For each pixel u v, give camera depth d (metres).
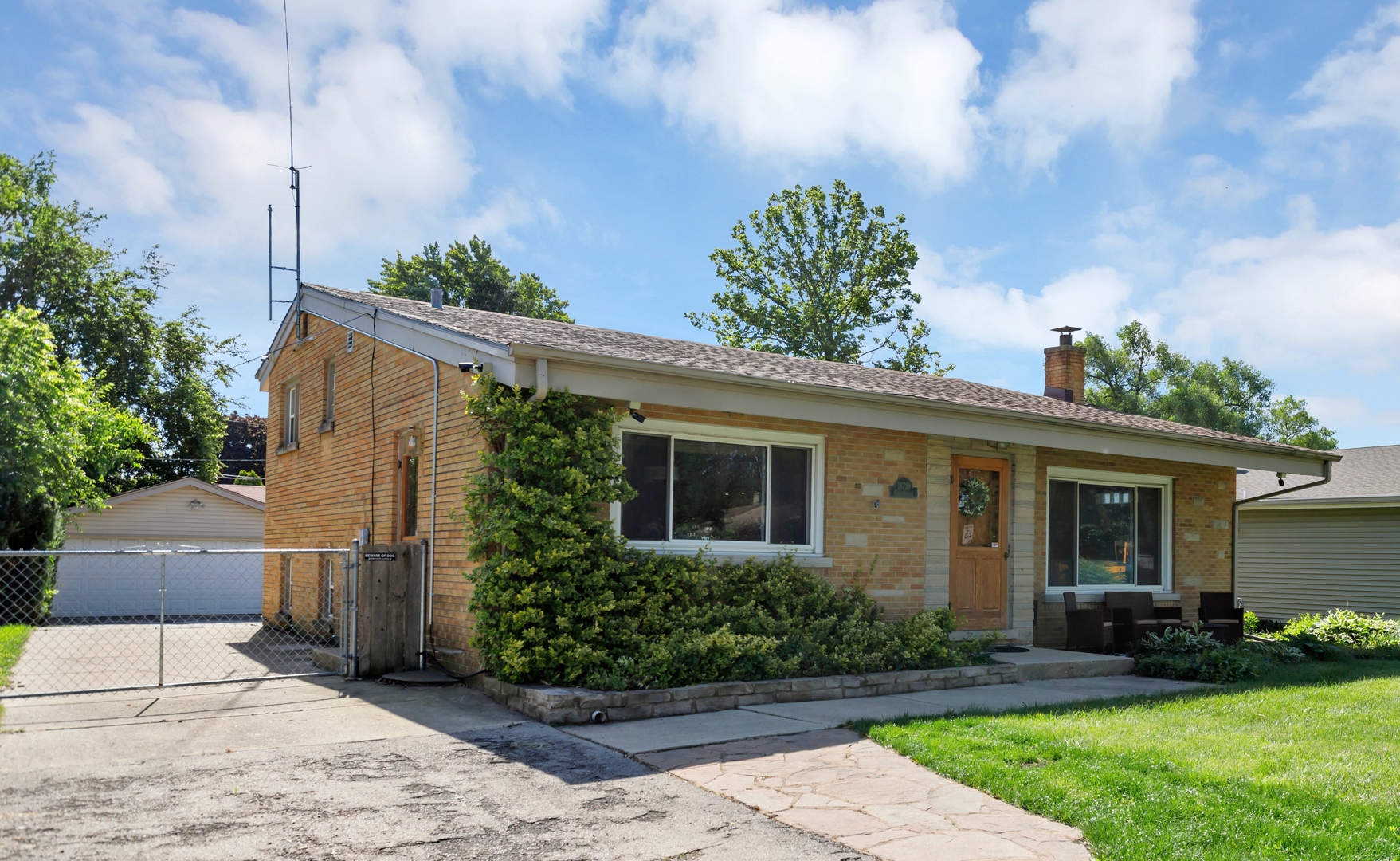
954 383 15.90
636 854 4.76
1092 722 7.86
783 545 10.95
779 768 6.42
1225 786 5.87
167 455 33.03
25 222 30.94
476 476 9.02
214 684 9.22
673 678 8.57
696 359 10.94
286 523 15.68
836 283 36.78
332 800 5.48
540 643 8.39
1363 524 20.27
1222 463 14.58
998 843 4.96
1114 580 14.60
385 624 9.85
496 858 4.65
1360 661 13.27
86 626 17.22
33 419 18.98
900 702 9.00
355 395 12.93
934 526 12.14
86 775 5.81
